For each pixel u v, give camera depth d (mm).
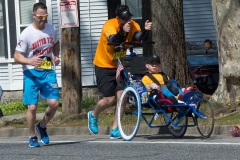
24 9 59812
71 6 37938
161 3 43969
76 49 39281
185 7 59938
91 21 58969
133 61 29484
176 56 44406
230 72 37219
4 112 52125
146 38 29109
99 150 25750
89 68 58719
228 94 37938
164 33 44031
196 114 28219
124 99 29375
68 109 39406
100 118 38000
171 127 30719
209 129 29156
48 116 28484
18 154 25516
